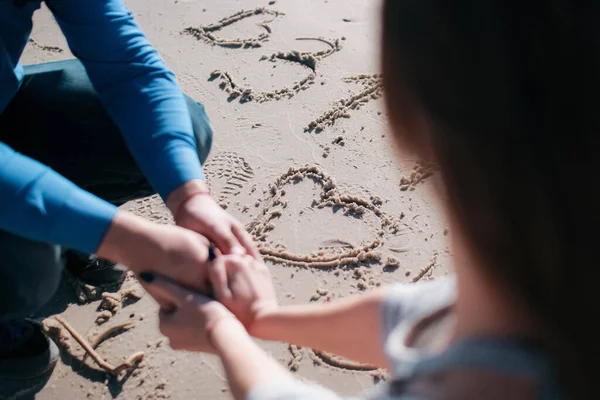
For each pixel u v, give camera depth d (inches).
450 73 22.1
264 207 78.5
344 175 81.3
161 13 116.0
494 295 25.0
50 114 61.0
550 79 20.8
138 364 63.5
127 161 62.6
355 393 59.5
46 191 46.6
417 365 26.3
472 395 24.6
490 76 21.2
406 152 27.0
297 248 73.0
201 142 64.8
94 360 63.8
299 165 83.4
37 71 63.7
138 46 57.6
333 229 74.9
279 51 103.2
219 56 104.3
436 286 36.8
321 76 97.4
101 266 69.5
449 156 23.4
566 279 22.5
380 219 75.4
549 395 23.9
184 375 62.4
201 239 49.4
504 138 21.4
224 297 48.6
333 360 61.7
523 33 20.7
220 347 41.1
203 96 96.8
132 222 47.9
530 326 24.6
